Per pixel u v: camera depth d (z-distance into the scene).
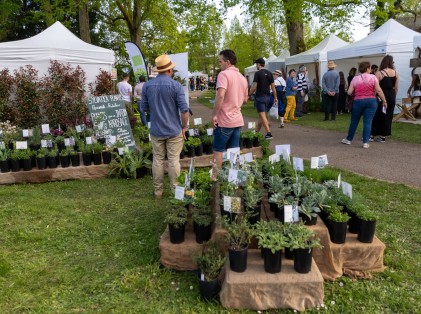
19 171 6.02
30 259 3.49
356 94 7.80
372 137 8.83
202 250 3.16
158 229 4.04
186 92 9.05
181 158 6.46
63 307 2.77
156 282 3.05
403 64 12.93
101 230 4.09
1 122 8.18
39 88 8.88
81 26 15.86
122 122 7.45
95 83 9.83
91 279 3.14
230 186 3.52
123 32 23.55
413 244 3.63
